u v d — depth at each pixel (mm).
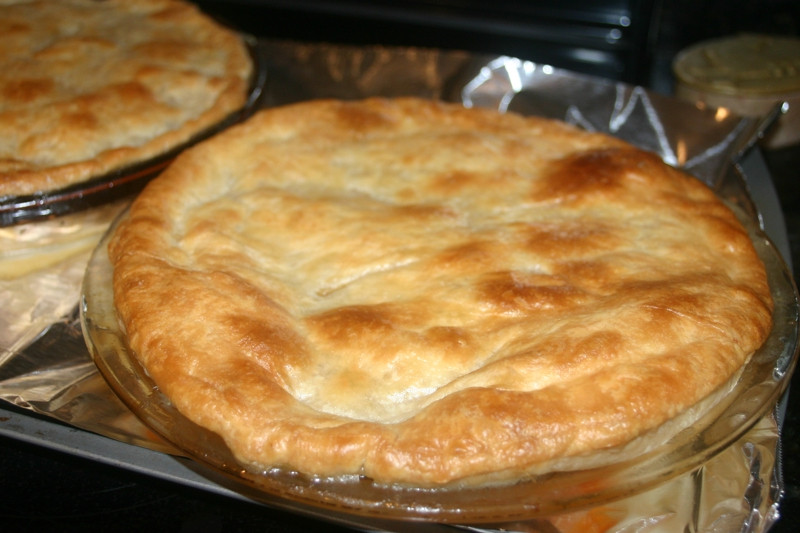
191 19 593
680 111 552
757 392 364
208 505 373
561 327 368
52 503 372
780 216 492
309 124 479
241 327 367
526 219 420
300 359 364
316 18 798
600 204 428
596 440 340
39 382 404
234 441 344
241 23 812
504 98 576
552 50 756
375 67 605
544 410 342
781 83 571
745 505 354
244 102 518
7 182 456
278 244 412
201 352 361
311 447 339
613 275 390
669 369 353
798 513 372
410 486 339
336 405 357
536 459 337
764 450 368
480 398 344
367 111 486
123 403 368
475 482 339
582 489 338
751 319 374
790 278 406
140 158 478
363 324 371
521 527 351
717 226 417
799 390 415
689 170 514
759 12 765
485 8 752
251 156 457
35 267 455
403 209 425
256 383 353
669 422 351
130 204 438
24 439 379
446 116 488
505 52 768
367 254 402
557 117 560
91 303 395
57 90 515
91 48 549
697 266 398
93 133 491
